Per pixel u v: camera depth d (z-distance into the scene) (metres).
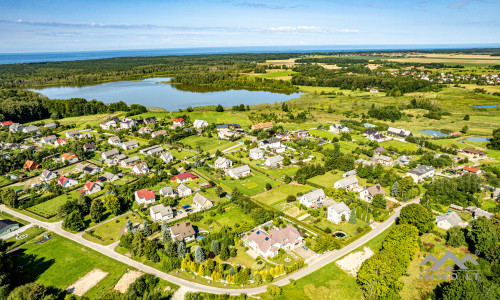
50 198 123.62
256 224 104.56
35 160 158.62
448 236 96.31
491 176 133.12
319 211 113.56
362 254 89.81
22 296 67.94
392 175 136.50
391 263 75.44
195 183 137.38
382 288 71.62
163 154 162.25
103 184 134.62
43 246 93.69
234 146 186.00
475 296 64.25
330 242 90.31
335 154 158.50
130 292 70.75
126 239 92.88
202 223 106.06
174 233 94.75
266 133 197.50
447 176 141.00
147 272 82.81
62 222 105.06
